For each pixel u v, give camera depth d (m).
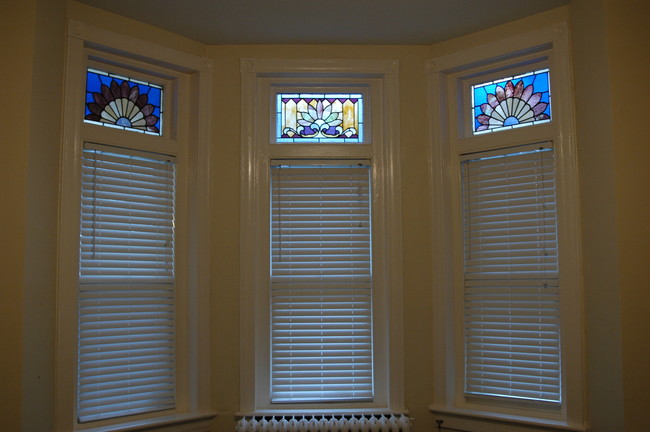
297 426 3.34
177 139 3.68
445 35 3.64
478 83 3.73
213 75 3.73
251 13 3.33
